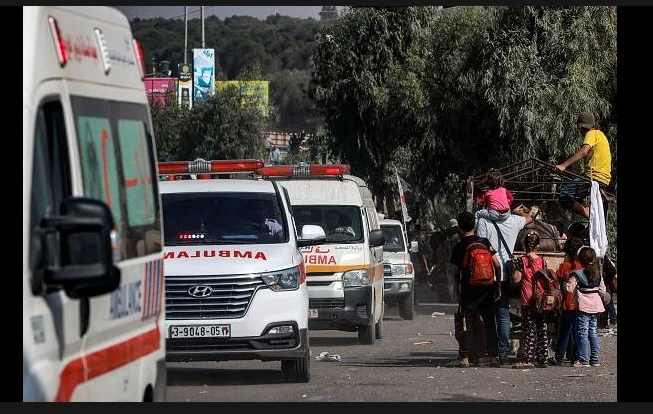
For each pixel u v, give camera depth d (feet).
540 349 110.42
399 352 129.08
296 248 97.55
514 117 213.66
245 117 416.46
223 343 90.79
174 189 101.45
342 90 286.66
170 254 92.63
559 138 212.43
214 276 91.04
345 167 143.23
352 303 132.98
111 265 34.88
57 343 36.63
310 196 141.69
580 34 213.66
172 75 497.05
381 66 285.64
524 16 217.77
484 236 113.60
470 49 225.76
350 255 134.10
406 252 191.93
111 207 44.37
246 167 111.45
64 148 39.45
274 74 653.30
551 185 140.46
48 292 36.01
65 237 35.76
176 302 90.74
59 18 40.16
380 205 294.66
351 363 115.44
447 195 259.39
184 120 422.41
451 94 233.55
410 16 284.41
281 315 91.86
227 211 99.25
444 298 236.63
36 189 36.24
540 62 215.92
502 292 111.65
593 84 213.87
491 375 103.71
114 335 44.19
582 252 112.27
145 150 51.16
